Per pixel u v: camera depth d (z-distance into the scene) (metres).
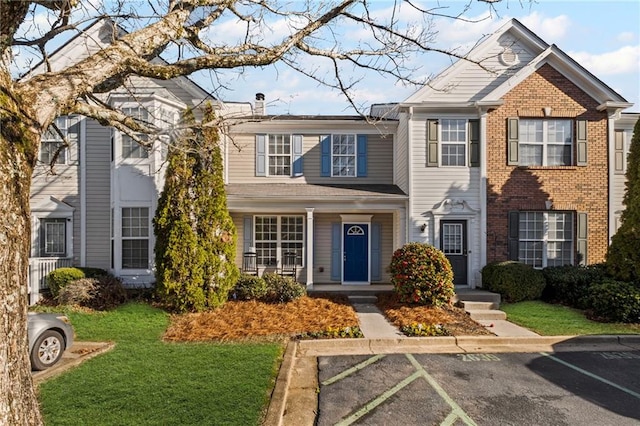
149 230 12.42
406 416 4.84
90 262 13.14
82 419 4.34
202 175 10.72
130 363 6.27
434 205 12.91
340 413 4.92
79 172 13.20
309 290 12.81
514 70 13.16
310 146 14.93
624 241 10.40
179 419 4.36
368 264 14.59
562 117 12.93
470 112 13.02
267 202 13.12
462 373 6.31
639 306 8.98
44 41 4.07
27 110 2.88
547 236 12.90
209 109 10.52
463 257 12.87
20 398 2.74
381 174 14.95
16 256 2.73
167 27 4.02
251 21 5.57
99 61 3.43
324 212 14.41
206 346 7.36
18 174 2.75
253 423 4.30
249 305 10.73
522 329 8.77
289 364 6.42
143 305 10.48
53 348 6.32
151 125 5.82
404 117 13.54
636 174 10.54
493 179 12.86
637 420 4.77
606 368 6.61
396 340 7.95
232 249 11.01
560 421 4.74
